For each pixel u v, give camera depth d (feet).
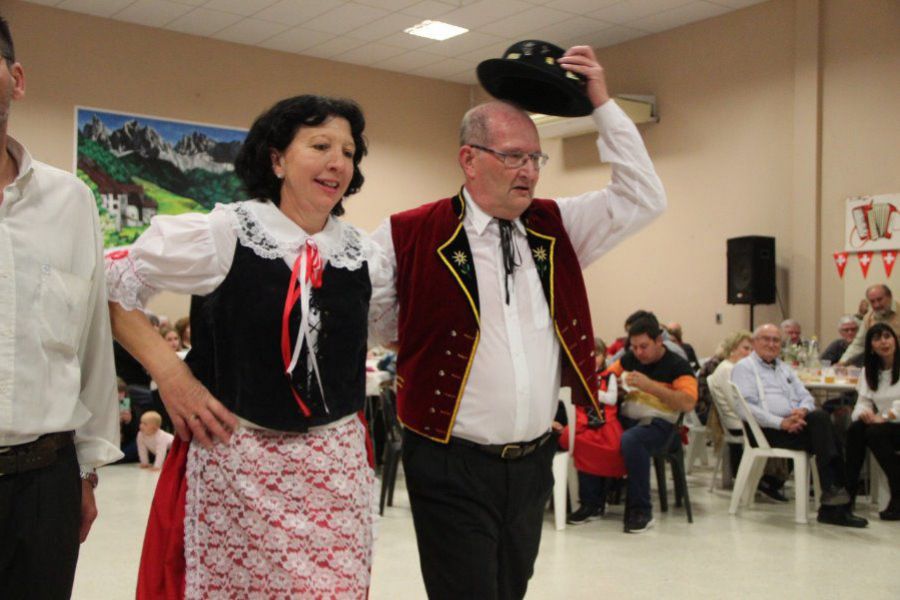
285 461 5.46
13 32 27.43
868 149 25.22
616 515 17.81
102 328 5.50
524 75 6.88
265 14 28.48
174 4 27.61
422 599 12.19
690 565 14.06
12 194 4.89
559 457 16.56
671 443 17.08
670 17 28.89
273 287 5.52
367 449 5.98
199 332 5.73
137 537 15.21
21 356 4.83
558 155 33.88
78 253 5.24
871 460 19.16
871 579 13.34
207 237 5.47
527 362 6.91
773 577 13.41
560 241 7.22
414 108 35.88
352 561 5.52
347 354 5.76
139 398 23.40
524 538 7.12
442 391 6.79
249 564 5.32
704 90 29.25
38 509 4.95
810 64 26.25
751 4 27.73
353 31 30.19
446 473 6.82
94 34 28.78
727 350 20.75
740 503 18.74
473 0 27.02
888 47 24.79
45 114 28.02
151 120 29.86
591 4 27.43
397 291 7.02
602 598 12.37
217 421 5.44
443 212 7.07
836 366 21.85
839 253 25.79
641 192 7.09
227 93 31.37
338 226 6.03
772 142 27.43
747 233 28.12
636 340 17.12
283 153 5.72
